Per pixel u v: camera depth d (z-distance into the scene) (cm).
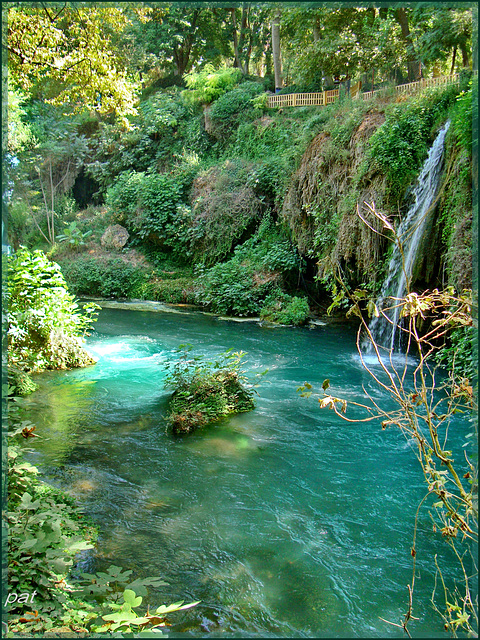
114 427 610
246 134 1952
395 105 1098
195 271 1789
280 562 358
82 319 920
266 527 404
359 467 515
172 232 1850
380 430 611
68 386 763
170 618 293
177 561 354
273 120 1888
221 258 1752
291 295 1467
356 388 775
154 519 411
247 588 328
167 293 1669
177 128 2209
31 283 845
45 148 2122
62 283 890
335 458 536
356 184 1106
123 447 554
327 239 1226
